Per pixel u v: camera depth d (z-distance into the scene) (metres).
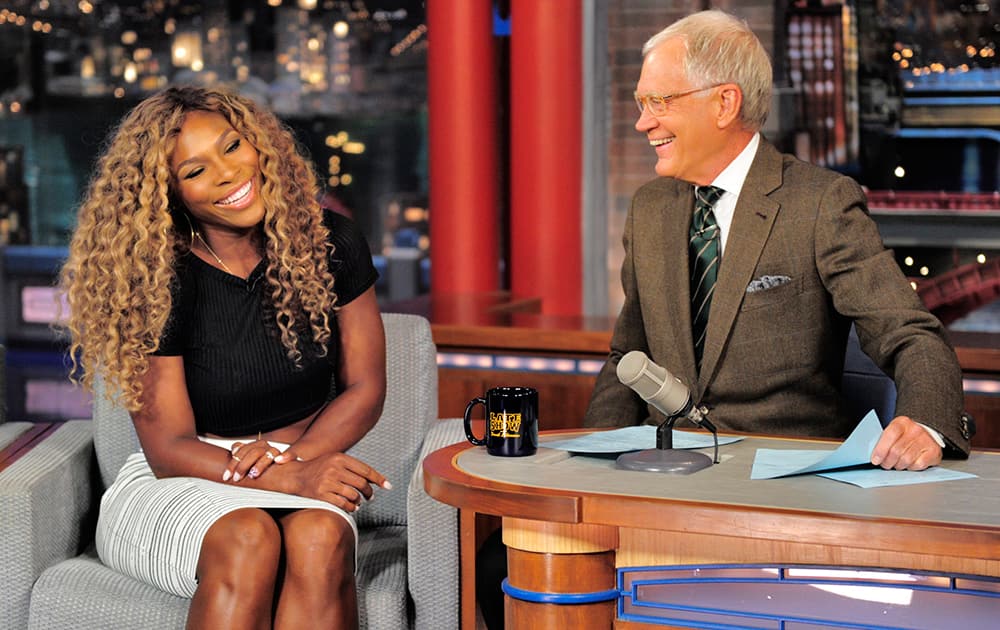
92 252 2.11
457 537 2.04
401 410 2.44
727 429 2.15
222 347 2.14
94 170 2.16
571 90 4.77
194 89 2.17
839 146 5.05
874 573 1.50
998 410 2.83
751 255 2.13
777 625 1.54
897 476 1.62
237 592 1.81
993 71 4.91
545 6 4.73
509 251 5.18
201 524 1.89
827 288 2.11
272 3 7.57
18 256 7.81
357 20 7.46
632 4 4.71
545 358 3.26
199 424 2.19
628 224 2.31
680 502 1.49
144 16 7.78
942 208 5.02
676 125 2.13
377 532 2.38
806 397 2.16
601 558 1.63
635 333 2.32
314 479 1.99
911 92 5.00
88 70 7.90
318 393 2.23
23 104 7.94
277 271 2.15
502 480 1.64
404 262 7.69
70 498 2.24
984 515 1.41
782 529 1.42
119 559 2.06
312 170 2.21
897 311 1.99
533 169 4.80
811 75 5.00
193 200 2.07
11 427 2.53
